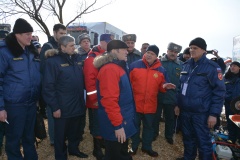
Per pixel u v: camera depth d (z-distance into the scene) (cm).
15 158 265
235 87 437
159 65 344
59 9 796
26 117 271
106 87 216
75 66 298
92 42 952
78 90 299
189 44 294
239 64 438
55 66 279
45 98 278
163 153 376
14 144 262
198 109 287
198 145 295
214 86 282
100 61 226
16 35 250
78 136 337
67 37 285
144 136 361
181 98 305
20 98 255
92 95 314
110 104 213
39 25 791
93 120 332
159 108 404
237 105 336
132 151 355
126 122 230
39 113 299
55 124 294
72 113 295
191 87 292
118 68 226
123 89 228
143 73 336
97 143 336
